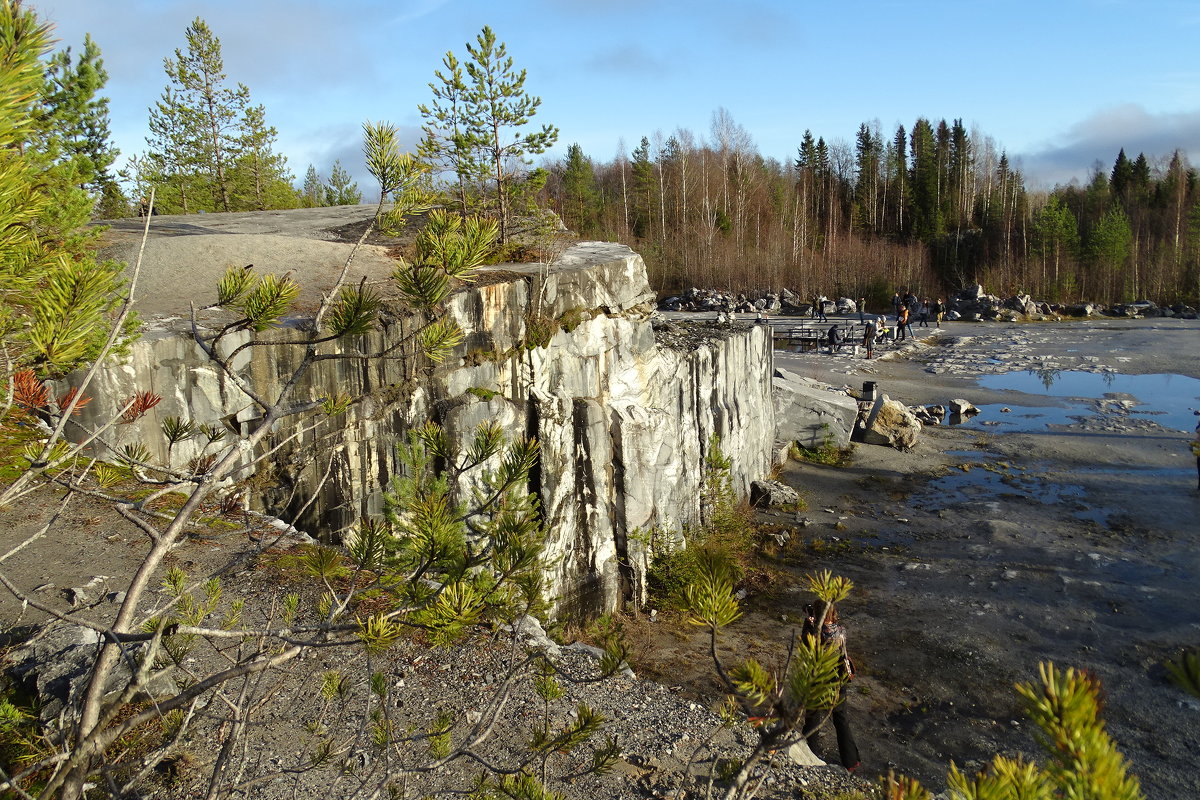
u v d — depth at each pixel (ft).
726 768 13.79
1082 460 67.97
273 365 32.35
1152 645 36.76
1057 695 3.98
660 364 51.06
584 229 213.66
